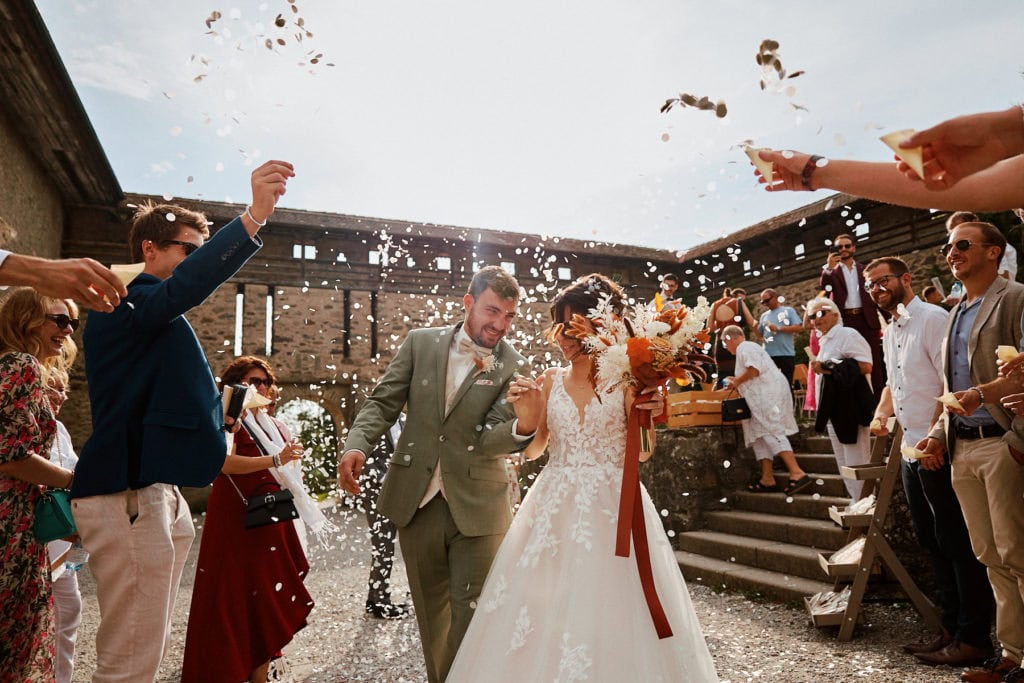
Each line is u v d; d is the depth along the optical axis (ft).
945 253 9.77
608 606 6.34
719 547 18.28
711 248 52.60
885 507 11.94
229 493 10.54
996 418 8.68
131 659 6.43
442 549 8.36
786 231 48.60
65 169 40.60
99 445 6.46
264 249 51.65
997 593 9.23
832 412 16.81
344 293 53.01
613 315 7.52
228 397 10.41
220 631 9.94
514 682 6.37
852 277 22.21
